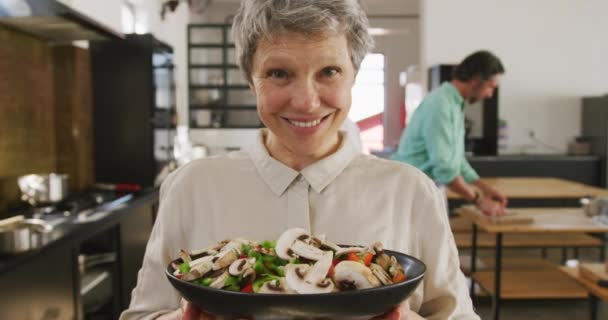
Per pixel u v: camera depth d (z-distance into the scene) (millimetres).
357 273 587
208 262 638
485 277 3523
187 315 648
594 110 6184
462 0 6387
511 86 6484
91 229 2361
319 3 757
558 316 3656
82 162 3742
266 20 755
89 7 3943
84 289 2414
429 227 941
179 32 7336
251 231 915
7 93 2938
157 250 964
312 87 779
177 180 989
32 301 1863
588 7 6406
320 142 841
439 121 3098
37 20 2742
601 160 5938
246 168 951
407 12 9758
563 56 6457
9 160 2967
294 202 907
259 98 814
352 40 806
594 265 2451
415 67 7773
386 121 10117
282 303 543
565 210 3566
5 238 1801
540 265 3918
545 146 6539
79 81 3680
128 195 3348
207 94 7836
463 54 6434
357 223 903
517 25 6414
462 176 3400
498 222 3105
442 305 930
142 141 3904
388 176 940
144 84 3871
